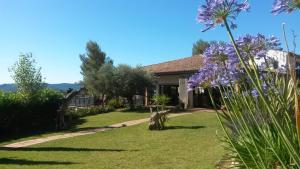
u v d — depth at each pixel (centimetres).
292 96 521
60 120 2644
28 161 1430
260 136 514
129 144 1725
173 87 4012
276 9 305
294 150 321
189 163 1219
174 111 3378
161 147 1585
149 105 3881
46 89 3134
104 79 3822
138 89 3831
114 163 1302
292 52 434
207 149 1449
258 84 352
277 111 451
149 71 4012
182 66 3941
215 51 447
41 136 2288
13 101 2641
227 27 338
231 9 334
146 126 2394
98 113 3650
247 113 525
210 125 2267
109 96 3959
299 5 299
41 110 2864
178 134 1959
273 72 546
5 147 1902
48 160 1427
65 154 1553
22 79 3083
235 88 521
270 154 486
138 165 1246
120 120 2895
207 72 470
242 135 530
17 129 2653
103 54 7656
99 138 1992
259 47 430
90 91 4028
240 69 468
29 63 3162
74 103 4222
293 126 425
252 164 505
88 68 7600
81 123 2861
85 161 1371
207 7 336
